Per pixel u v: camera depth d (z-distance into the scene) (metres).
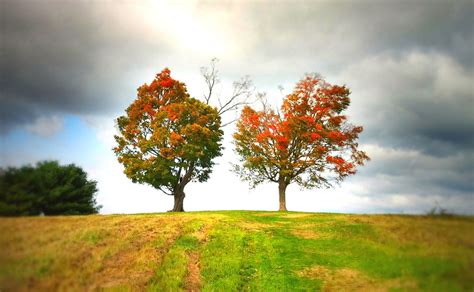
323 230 18.47
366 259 13.55
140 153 33.75
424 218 12.47
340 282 12.70
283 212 26.66
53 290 11.29
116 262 14.62
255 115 33.75
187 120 35.09
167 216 22.27
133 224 18.98
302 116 31.33
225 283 14.55
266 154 33.12
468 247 10.22
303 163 31.53
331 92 31.50
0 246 10.95
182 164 33.44
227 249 17.39
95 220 17.58
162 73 36.06
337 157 30.66
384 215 17.89
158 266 15.29
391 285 11.06
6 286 10.31
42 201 13.32
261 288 13.98
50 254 12.31
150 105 35.38
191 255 16.91
